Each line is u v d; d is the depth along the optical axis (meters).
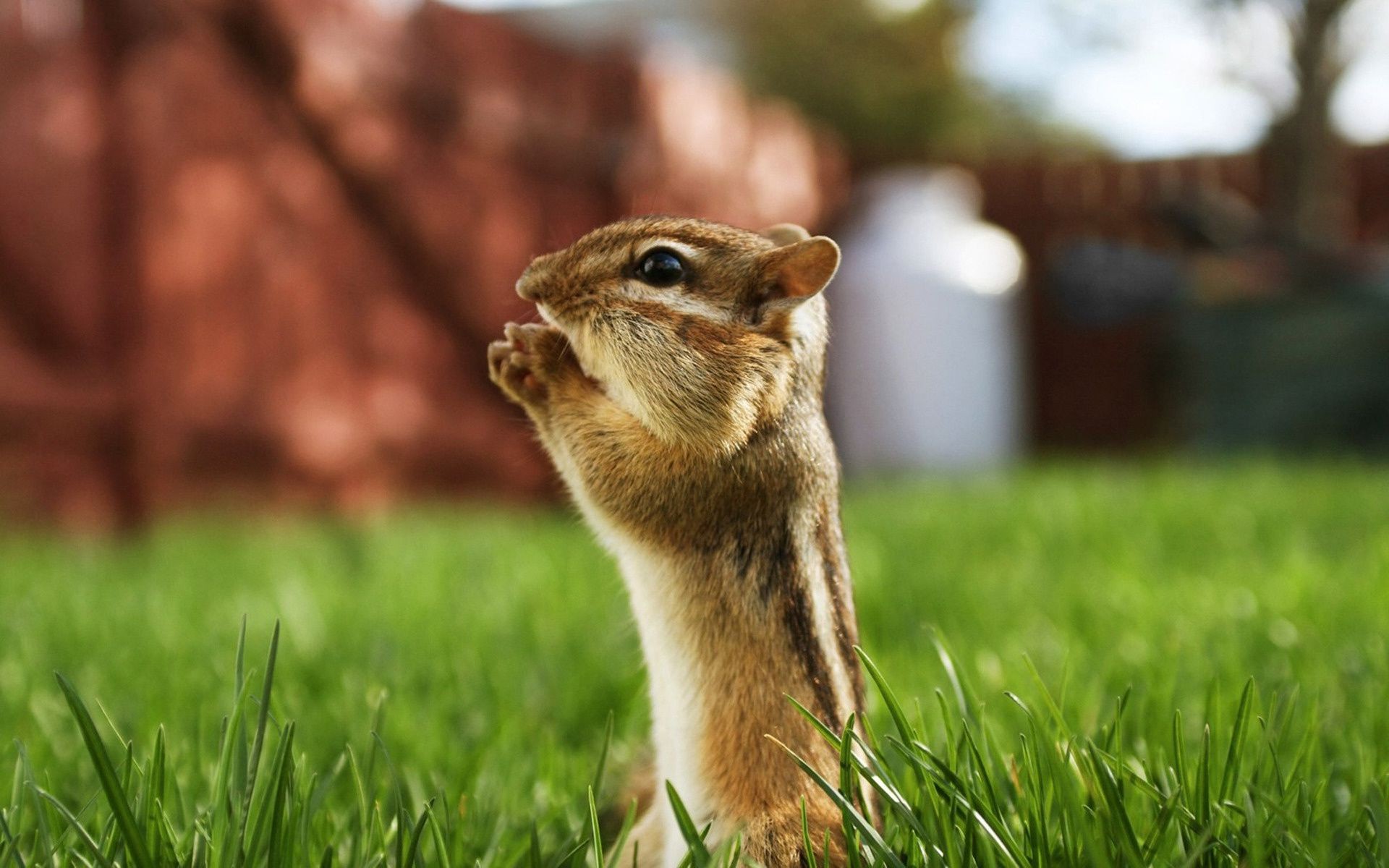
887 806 0.27
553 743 0.32
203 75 0.70
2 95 0.67
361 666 0.38
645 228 0.29
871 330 1.23
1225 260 1.12
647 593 0.28
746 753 0.27
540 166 0.94
